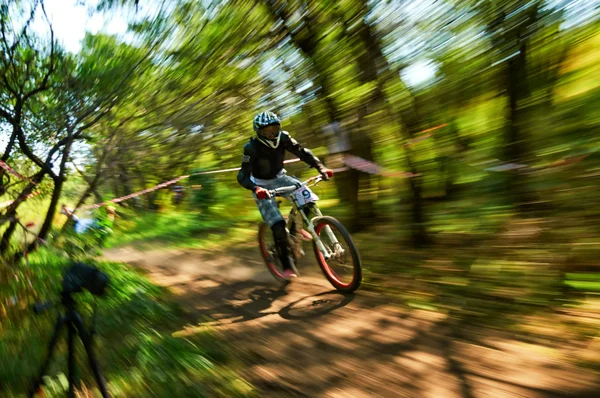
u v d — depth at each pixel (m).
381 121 6.78
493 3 5.39
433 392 2.83
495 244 5.25
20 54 6.59
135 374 3.15
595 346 3.07
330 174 4.93
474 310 3.89
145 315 4.39
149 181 10.66
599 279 3.98
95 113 7.38
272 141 4.85
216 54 8.12
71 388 2.60
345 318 4.07
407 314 4.00
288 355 3.48
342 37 6.64
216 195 10.62
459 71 6.09
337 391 2.95
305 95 7.57
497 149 6.11
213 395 2.92
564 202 5.30
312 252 6.42
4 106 6.52
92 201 7.89
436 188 6.59
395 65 6.36
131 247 8.69
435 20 5.86
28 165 7.09
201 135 9.41
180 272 6.40
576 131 5.47
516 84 5.68
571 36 5.27
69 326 2.55
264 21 7.47
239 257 6.91
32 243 6.69
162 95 8.62
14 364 3.32
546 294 3.96
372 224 7.30
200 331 4.03
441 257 5.35
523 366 2.96
